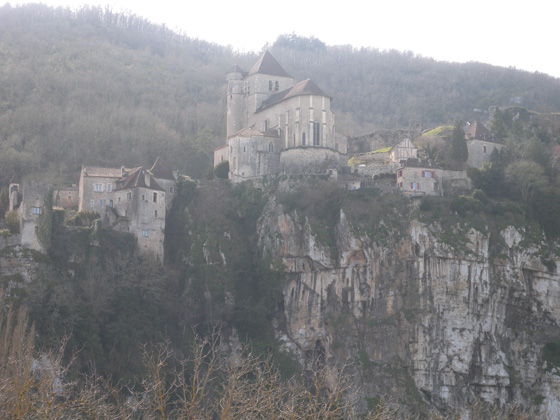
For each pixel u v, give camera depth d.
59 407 57.19
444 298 149.50
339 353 149.38
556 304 155.12
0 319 115.94
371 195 159.25
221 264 156.50
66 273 137.75
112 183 155.62
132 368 128.50
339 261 155.00
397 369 146.12
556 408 144.25
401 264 152.25
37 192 136.75
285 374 147.12
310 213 159.75
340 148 186.38
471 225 153.88
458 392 145.00
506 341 151.38
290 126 180.88
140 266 146.50
